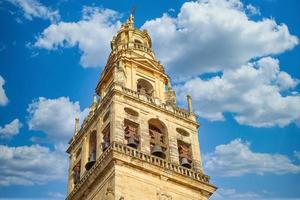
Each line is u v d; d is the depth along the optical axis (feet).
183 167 185.68
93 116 205.98
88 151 203.31
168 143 193.88
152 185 173.88
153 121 199.41
